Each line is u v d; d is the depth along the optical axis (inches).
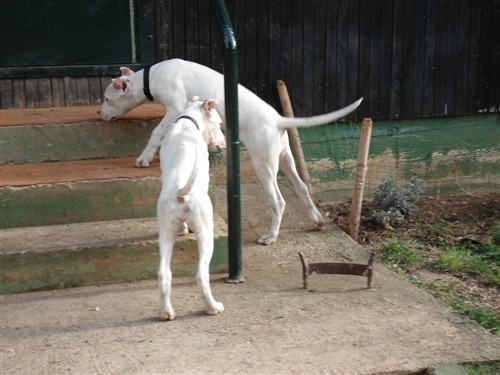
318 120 167.6
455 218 199.9
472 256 177.0
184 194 136.7
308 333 137.4
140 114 182.5
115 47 197.3
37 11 192.2
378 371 127.4
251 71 202.4
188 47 199.5
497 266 173.5
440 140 216.4
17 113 184.7
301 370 127.3
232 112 151.9
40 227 162.2
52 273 153.9
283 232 182.4
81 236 158.4
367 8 205.9
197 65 172.1
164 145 147.0
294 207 195.8
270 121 169.2
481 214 202.8
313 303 147.9
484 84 215.8
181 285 155.6
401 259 173.5
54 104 196.2
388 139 213.3
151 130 179.0
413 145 215.0
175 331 138.1
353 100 209.0
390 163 214.4
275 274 160.9
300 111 206.7
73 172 167.3
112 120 176.4
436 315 143.9
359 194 183.8
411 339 135.9
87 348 133.5
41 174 166.2
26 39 192.9
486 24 213.2
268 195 173.0
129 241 156.5
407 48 209.8
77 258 154.3
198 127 149.4
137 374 126.5
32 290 153.6
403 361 129.8
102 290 153.9
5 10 190.9
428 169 217.0
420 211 202.7
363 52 207.8
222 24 152.1
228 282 156.7
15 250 152.6
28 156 174.4
